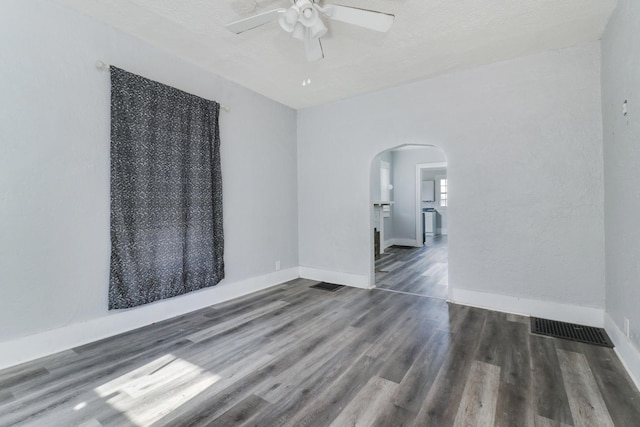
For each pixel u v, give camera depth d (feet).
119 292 8.02
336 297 11.37
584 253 8.48
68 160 7.25
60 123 7.11
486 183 9.88
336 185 13.43
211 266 10.31
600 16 7.19
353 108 12.81
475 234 10.11
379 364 6.52
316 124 13.97
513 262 9.50
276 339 7.80
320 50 7.40
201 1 6.84
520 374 6.05
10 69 6.40
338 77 10.80
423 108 11.05
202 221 10.02
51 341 7.00
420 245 24.62
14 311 6.50
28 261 6.68
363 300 10.99
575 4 6.79
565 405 5.09
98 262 7.76
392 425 4.68
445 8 6.94
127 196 8.15
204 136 10.05
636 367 5.78
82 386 5.77
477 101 9.98
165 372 6.26
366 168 12.56
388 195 24.67
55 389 5.68
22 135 6.57
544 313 9.04
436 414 4.91
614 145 7.16
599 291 8.30
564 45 8.55
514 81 9.37
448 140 10.55
